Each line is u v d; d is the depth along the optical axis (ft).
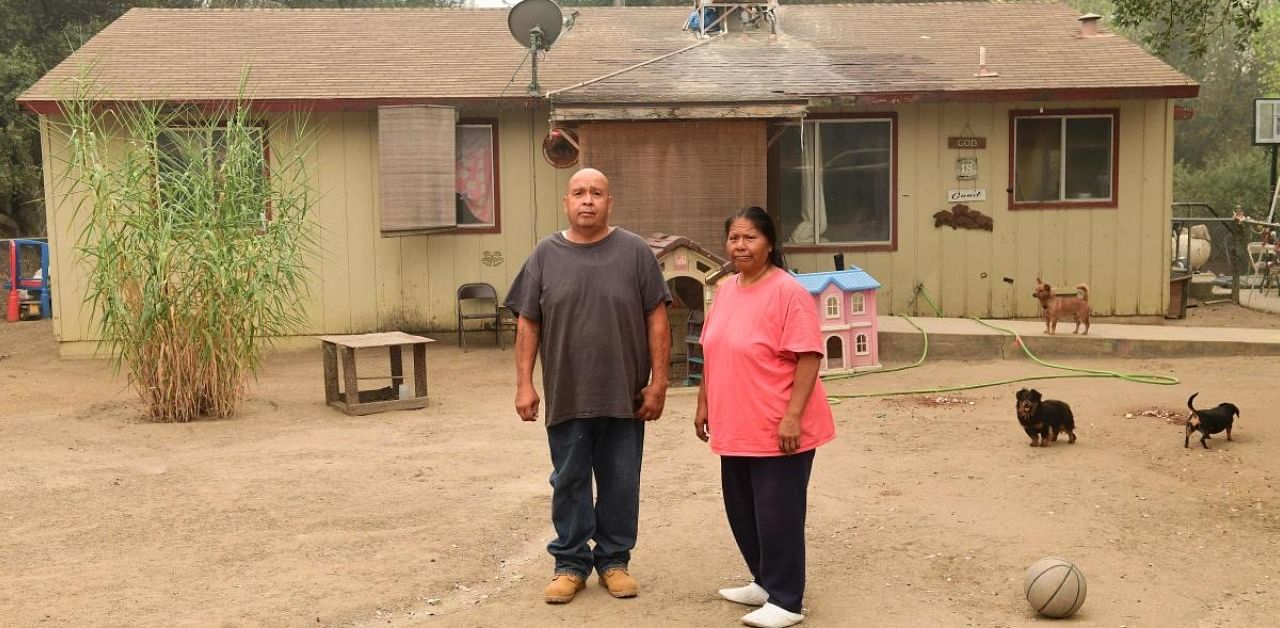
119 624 16.85
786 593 16.60
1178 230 59.98
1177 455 26.55
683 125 43.73
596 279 17.52
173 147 45.70
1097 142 49.98
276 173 38.37
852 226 49.88
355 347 34.14
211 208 33.24
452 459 28.12
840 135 49.37
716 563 19.67
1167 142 49.98
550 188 48.93
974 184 49.70
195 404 33.73
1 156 73.05
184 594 18.24
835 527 21.68
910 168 49.52
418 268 48.75
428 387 39.47
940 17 57.26
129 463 27.86
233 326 33.86
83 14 87.10
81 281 47.01
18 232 80.43
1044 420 27.50
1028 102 49.37
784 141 49.21
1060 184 50.03
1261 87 102.83
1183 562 19.17
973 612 17.11
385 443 30.17
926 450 27.96
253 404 36.24
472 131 48.70
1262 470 24.98
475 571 19.54
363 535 21.66
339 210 48.08
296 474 26.61
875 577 18.76
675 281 38.60
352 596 18.15
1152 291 50.60
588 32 55.26
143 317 32.45
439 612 17.54
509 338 49.52
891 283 49.96
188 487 25.41
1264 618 16.66
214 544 21.07
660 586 18.53
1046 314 42.42
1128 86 47.83
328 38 53.52
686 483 25.38
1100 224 50.24
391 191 46.83
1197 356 41.52
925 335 42.29
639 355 17.84
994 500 23.26
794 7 58.08
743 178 44.04
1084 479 24.70
